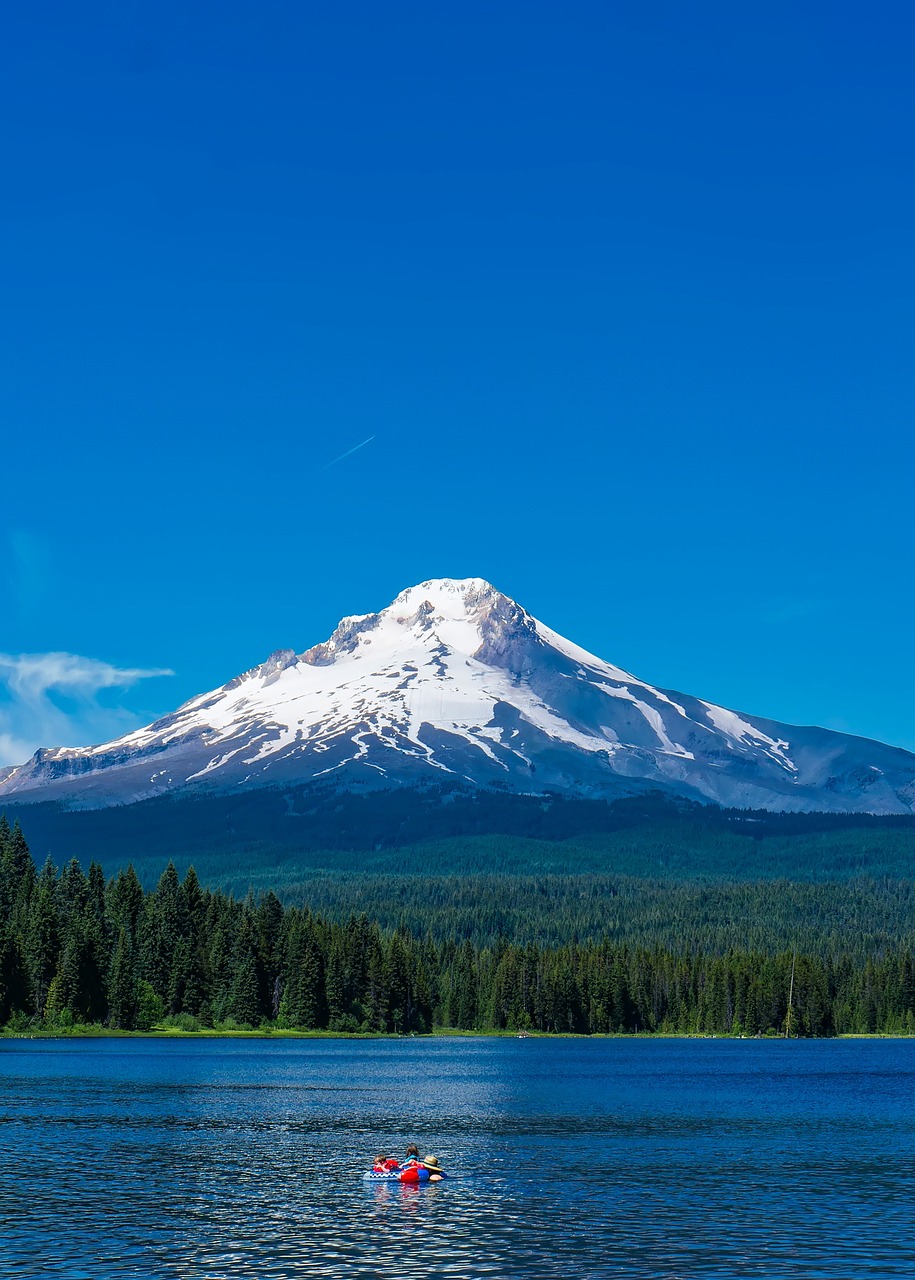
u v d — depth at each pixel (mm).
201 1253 56125
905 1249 57062
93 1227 60625
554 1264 54812
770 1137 94000
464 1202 67375
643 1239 59125
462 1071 161125
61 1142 86938
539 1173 76562
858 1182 73625
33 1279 51906
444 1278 52688
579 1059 194625
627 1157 83312
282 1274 53094
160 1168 76500
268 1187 70812
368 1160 80312
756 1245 57938
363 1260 55312
